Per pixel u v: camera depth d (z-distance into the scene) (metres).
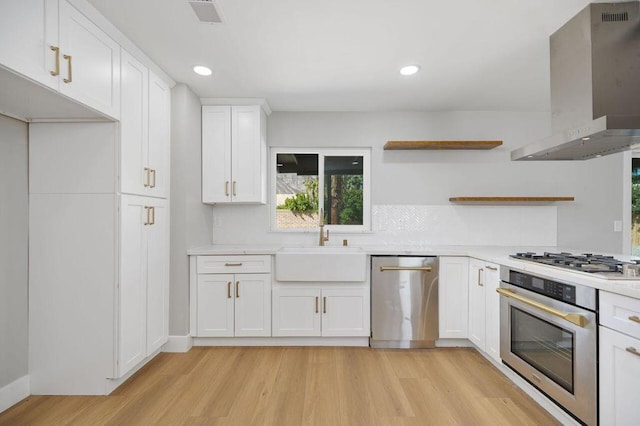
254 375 2.40
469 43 2.17
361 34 2.07
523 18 1.90
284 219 3.61
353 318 2.92
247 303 2.92
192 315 2.90
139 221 2.35
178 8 1.81
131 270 2.25
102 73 1.95
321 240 3.37
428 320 2.88
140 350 2.37
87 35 1.82
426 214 3.52
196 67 2.53
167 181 2.77
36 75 1.51
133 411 1.96
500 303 2.35
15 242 2.04
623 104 1.77
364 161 3.59
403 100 3.21
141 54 2.29
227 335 2.91
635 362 1.36
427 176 3.53
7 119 1.99
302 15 1.87
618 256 2.39
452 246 3.39
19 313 2.07
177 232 2.83
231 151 3.16
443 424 1.84
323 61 2.42
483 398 2.10
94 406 2.01
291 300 2.92
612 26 1.77
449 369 2.50
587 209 3.47
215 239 3.51
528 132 3.50
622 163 3.46
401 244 3.51
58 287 2.13
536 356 1.98
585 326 1.60
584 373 1.60
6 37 1.36
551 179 3.49
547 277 1.87
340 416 1.91
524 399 2.09
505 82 2.79
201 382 2.29
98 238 2.12
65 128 2.12
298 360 2.66
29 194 2.12
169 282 2.82
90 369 2.13
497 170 3.51
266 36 2.09
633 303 1.36
